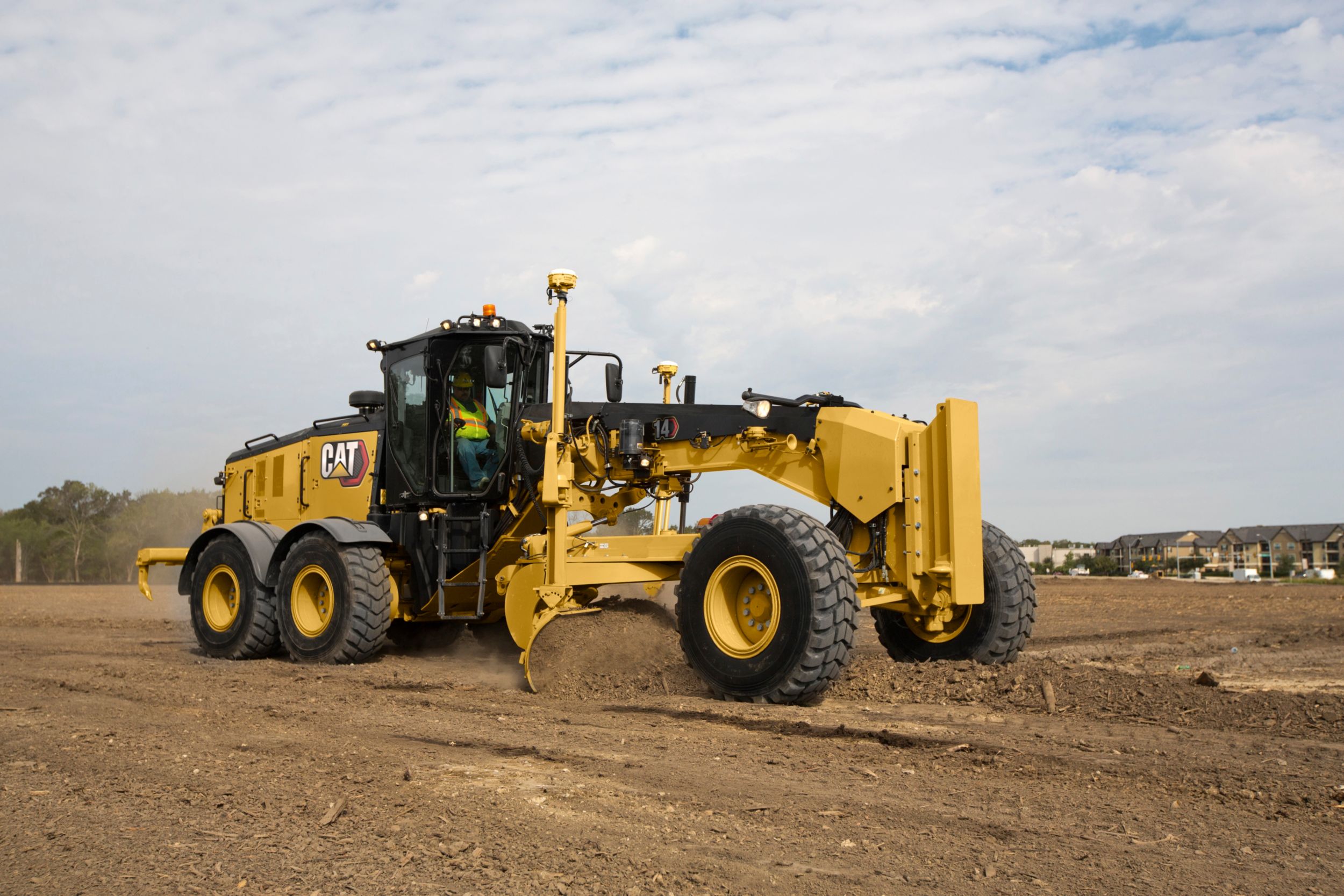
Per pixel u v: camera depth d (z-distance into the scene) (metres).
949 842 3.64
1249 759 4.82
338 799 4.24
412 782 4.51
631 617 7.60
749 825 3.84
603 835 3.72
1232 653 10.12
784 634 6.30
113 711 6.48
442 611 9.12
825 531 6.44
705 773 4.64
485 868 3.38
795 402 7.39
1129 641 11.99
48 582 47.25
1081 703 6.24
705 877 3.29
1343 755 4.89
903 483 6.84
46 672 8.59
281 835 3.76
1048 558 129.62
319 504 10.47
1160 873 3.32
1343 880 3.25
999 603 7.57
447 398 9.24
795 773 4.63
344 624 8.96
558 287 7.57
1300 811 4.01
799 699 6.36
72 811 4.11
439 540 9.23
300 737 5.56
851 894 3.14
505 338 9.04
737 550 6.62
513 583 7.61
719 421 7.73
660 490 8.17
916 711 6.20
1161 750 5.00
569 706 6.55
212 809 4.11
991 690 6.61
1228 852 3.53
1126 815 3.96
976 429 6.74
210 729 5.84
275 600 9.90
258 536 10.10
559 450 7.64
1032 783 4.46
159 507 51.09
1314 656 9.80
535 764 4.86
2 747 5.36
